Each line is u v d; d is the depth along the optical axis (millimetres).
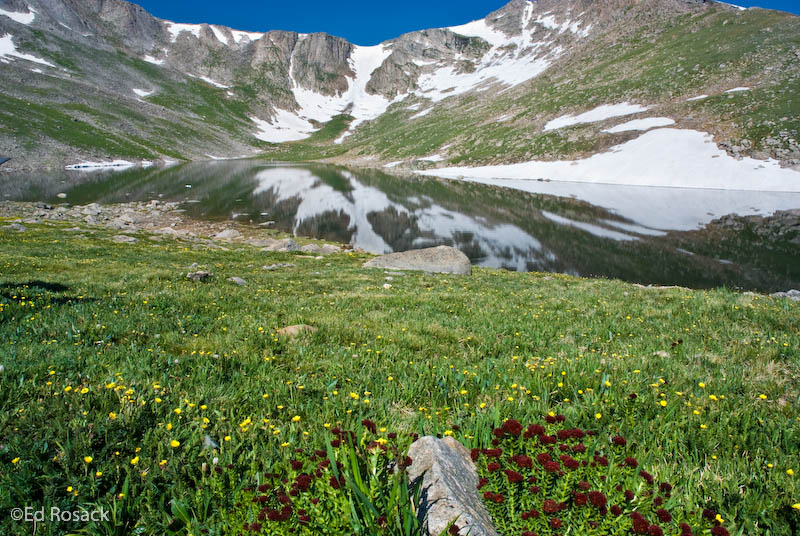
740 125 97312
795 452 4824
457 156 144500
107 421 4547
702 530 3061
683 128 105750
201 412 5242
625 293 17859
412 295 15625
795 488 4012
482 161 134125
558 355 8625
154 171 122188
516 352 8938
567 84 172375
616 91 142000
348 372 7148
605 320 11953
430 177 121438
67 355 6723
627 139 111062
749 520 3551
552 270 35500
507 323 11336
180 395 5582
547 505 2830
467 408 5840
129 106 194500
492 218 59812
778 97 101688
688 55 148125
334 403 5719
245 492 3367
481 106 196750
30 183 86312
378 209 66625
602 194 81562
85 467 3887
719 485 4117
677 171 92375
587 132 123312
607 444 4668
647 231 50250
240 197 76812
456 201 74750
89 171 116375
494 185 100188
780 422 5430
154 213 59188
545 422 4953
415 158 154000
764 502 3818
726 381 6895
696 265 36406
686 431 5289
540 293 17797
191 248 33156
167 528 3375
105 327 8578
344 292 16891
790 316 11953
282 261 29484
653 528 2611
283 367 7309
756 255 39281
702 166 90938
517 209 66312
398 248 43594
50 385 5461
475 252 41938
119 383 5652
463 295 16062
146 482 3867
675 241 45406
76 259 22281
